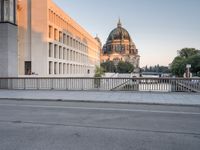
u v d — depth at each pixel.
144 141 5.54
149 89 17.00
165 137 5.89
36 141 5.48
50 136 5.91
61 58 49.12
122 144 5.29
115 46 186.62
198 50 117.12
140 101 12.60
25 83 19.11
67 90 18.05
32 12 42.00
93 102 12.86
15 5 21.27
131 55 181.88
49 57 42.91
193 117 8.62
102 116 8.70
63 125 7.16
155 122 7.70
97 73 80.94
